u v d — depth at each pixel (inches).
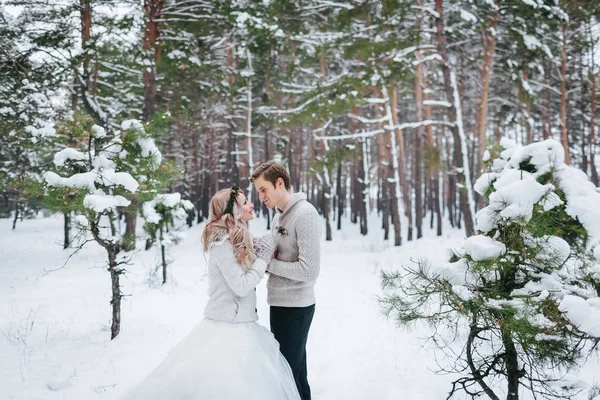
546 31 537.6
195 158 1051.9
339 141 828.6
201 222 1117.1
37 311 249.4
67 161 182.5
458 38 598.9
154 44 541.6
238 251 102.8
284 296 106.5
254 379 95.0
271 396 95.3
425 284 100.0
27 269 440.8
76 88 548.4
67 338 193.0
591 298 92.9
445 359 157.5
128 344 181.2
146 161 190.4
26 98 440.1
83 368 153.7
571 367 90.9
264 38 514.3
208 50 595.8
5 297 298.5
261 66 808.3
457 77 756.0
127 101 652.1
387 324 210.7
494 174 136.2
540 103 758.5
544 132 763.4
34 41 465.7
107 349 174.9
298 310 106.1
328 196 815.7
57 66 466.9
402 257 455.2
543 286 99.1
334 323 219.5
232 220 106.2
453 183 1097.4
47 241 744.3
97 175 173.0
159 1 527.8
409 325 103.4
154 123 196.4
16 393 130.7
